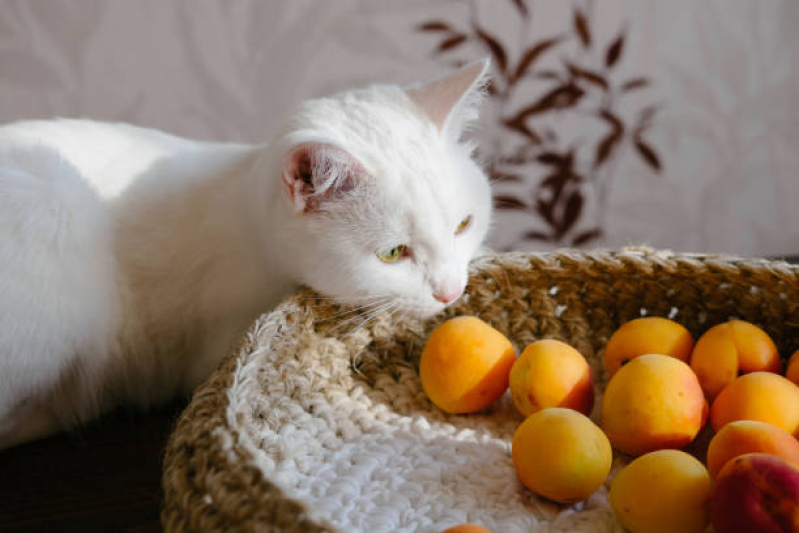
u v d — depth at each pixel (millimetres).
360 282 575
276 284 625
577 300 607
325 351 573
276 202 578
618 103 1034
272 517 416
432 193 567
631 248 601
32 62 872
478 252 666
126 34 885
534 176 1046
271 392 529
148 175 649
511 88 993
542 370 536
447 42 958
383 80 966
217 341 643
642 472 473
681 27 1016
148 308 634
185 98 933
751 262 573
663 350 557
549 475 490
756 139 1098
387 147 569
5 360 559
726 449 483
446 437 546
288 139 559
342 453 530
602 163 1060
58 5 857
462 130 630
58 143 642
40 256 563
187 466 454
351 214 565
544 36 983
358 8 924
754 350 543
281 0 903
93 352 602
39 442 606
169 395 671
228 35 911
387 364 599
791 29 1044
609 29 996
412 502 502
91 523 528
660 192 1098
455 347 554
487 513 500
